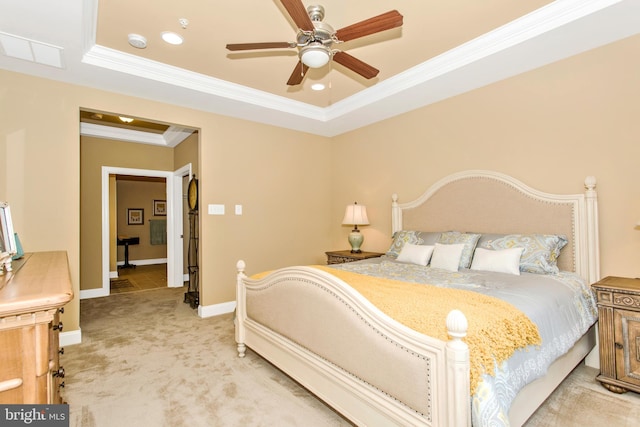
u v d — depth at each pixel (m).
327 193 5.16
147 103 3.54
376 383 1.52
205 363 2.61
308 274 1.94
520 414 1.54
